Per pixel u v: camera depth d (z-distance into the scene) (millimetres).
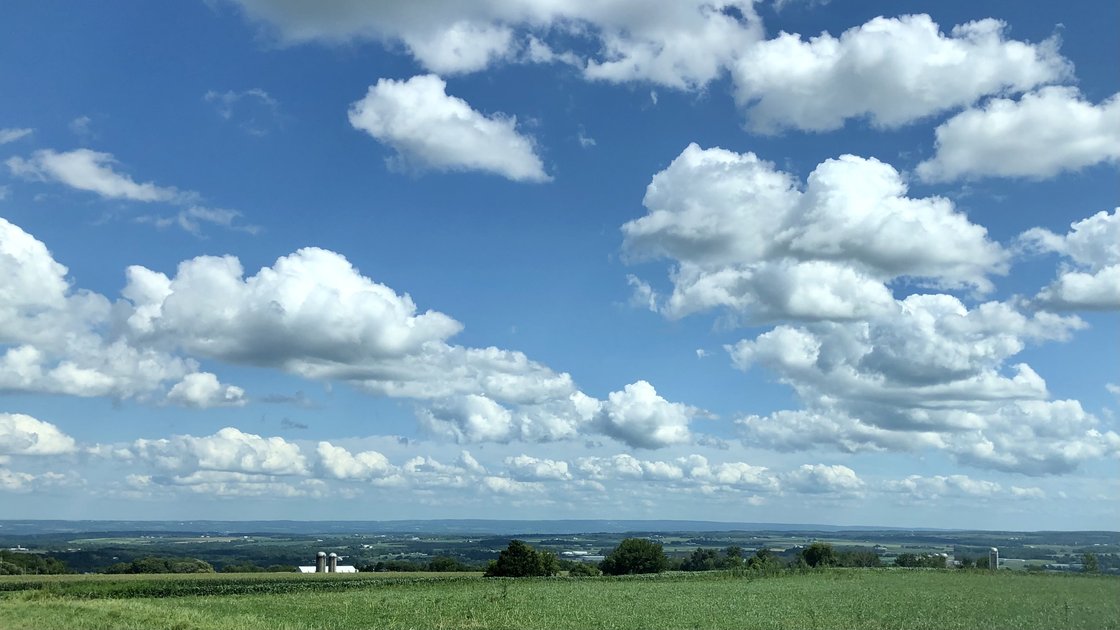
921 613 69562
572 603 83812
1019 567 141750
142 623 62344
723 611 75688
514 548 147750
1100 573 124438
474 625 66562
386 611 76562
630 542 172375
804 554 171250
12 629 58219
